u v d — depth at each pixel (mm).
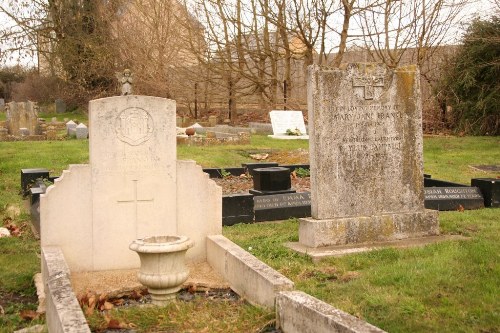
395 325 5246
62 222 7031
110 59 36469
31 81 52594
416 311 5578
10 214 11078
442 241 8586
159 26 37719
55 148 20547
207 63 31672
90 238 7152
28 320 5762
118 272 7164
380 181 8805
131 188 7301
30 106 28406
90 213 7145
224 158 19094
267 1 28188
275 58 31453
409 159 8984
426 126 29047
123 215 7281
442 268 6883
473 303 5742
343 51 26797
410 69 8969
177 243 5906
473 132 27391
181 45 32375
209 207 7699
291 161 18547
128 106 7254
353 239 8547
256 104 39438
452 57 28219
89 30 38594
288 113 27047
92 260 7168
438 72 30703
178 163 7527
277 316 5320
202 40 31641
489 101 26703
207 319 5527
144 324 5445
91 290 6371
